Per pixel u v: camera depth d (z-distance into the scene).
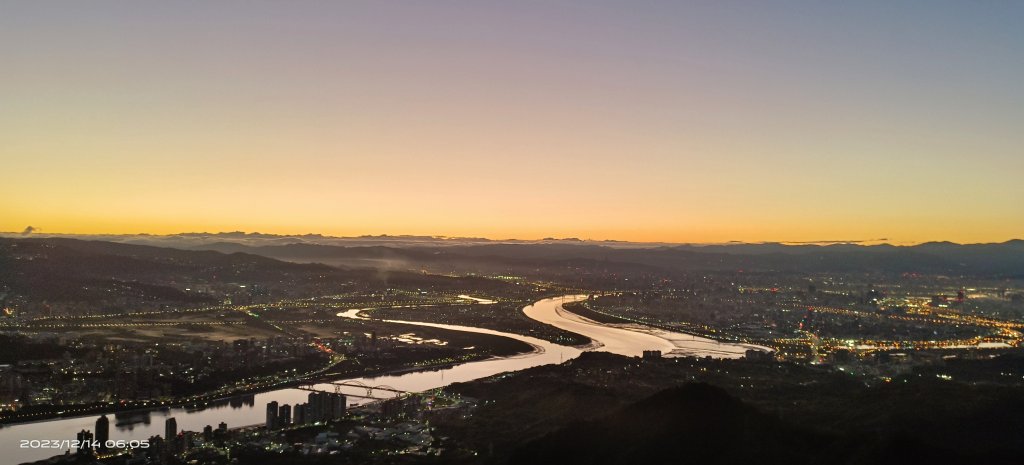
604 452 182.62
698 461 172.00
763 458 171.38
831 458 168.75
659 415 192.62
